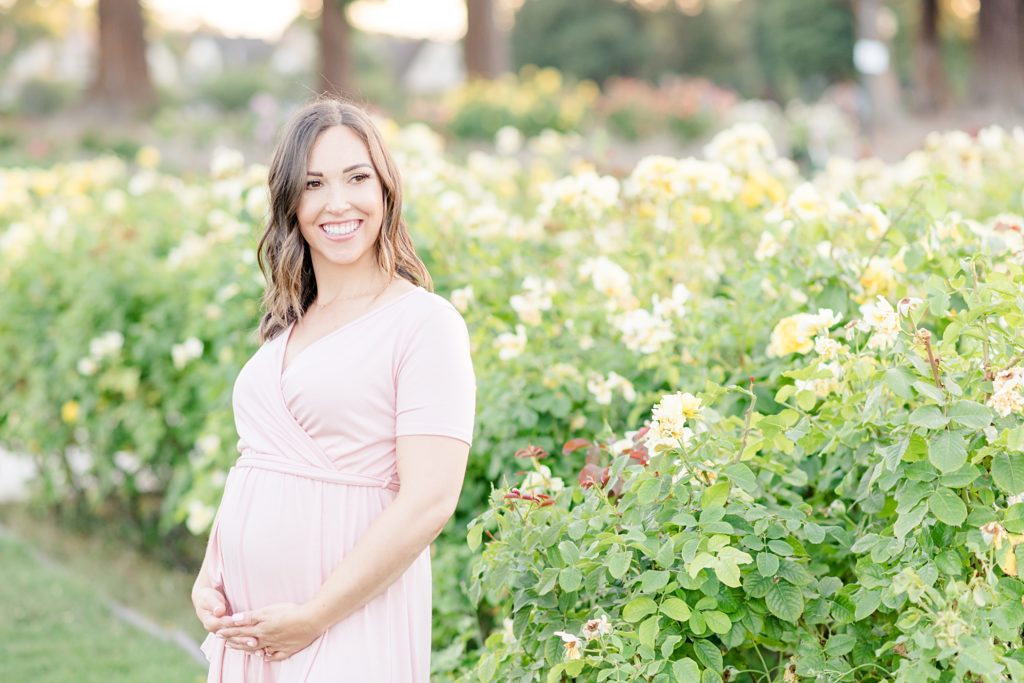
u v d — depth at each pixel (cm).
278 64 6662
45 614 521
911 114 3169
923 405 247
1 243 690
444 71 6644
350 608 235
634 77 5781
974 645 222
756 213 448
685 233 433
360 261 257
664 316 372
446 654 361
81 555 623
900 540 247
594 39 5709
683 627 262
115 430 605
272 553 244
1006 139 559
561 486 298
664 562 251
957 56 4797
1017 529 239
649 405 372
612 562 250
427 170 541
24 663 464
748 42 5800
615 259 445
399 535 233
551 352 383
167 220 705
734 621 258
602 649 252
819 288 360
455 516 394
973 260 280
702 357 362
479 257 434
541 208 454
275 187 255
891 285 346
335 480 242
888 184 571
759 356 366
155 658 473
